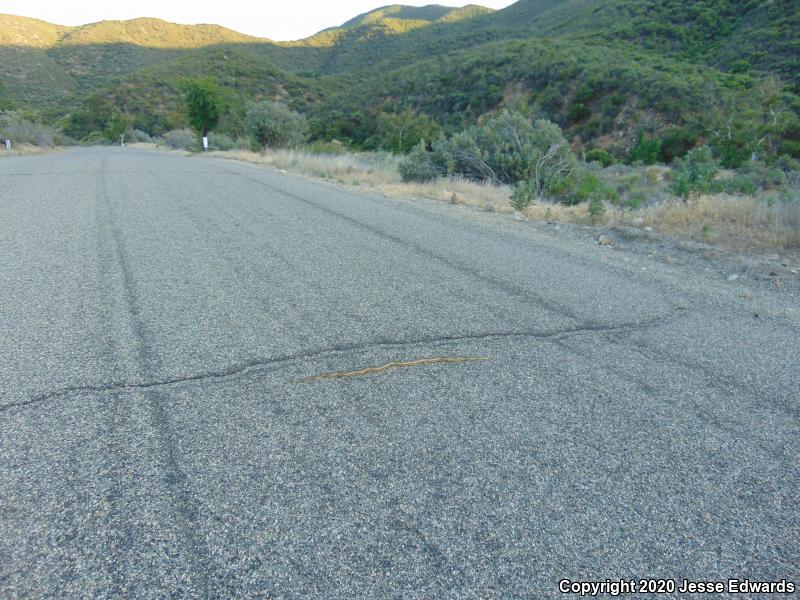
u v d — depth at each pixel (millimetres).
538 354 3348
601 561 1765
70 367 2842
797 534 1941
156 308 3771
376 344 3346
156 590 1547
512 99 50312
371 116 61312
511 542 1815
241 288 4312
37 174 12312
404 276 4898
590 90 44406
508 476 2154
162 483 1999
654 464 2299
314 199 9594
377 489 2029
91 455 2137
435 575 1660
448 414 2586
